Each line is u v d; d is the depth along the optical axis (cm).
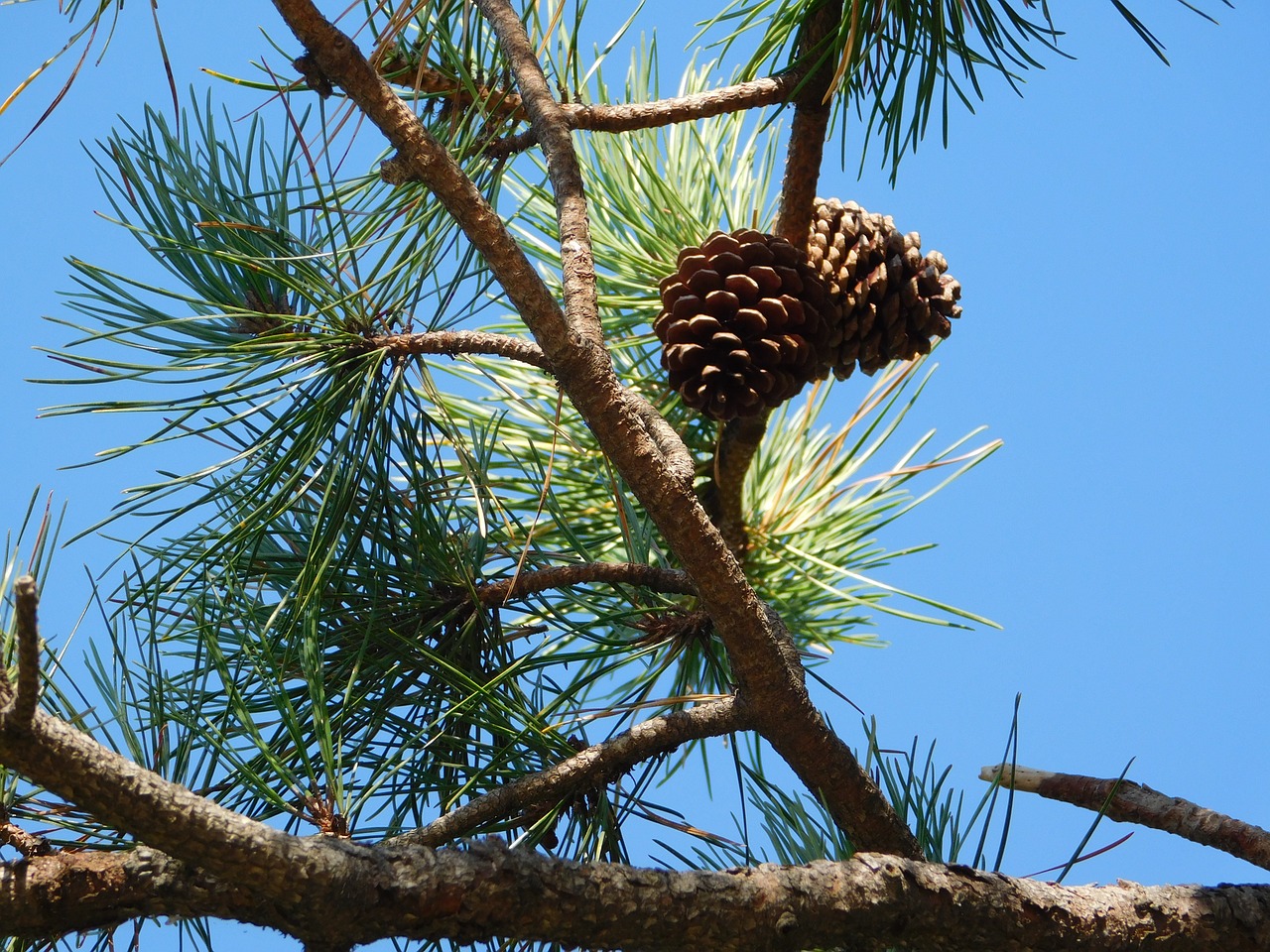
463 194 279
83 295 286
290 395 285
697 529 281
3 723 271
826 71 289
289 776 279
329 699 285
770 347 289
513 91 288
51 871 273
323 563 282
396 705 284
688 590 287
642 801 284
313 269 285
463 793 283
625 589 291
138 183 286
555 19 286
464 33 285
